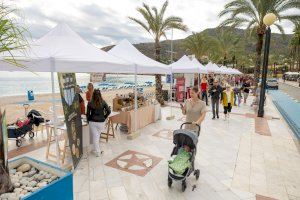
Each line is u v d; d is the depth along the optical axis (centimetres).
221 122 1054
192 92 508
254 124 1037
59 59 439
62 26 552
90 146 655
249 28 2022
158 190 442
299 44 5266
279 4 1812
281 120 1155
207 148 692
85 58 488
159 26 1537
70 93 529
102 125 593
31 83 4894
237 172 531
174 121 1041
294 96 2755
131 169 529
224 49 4344
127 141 731
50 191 253
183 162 430
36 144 677
